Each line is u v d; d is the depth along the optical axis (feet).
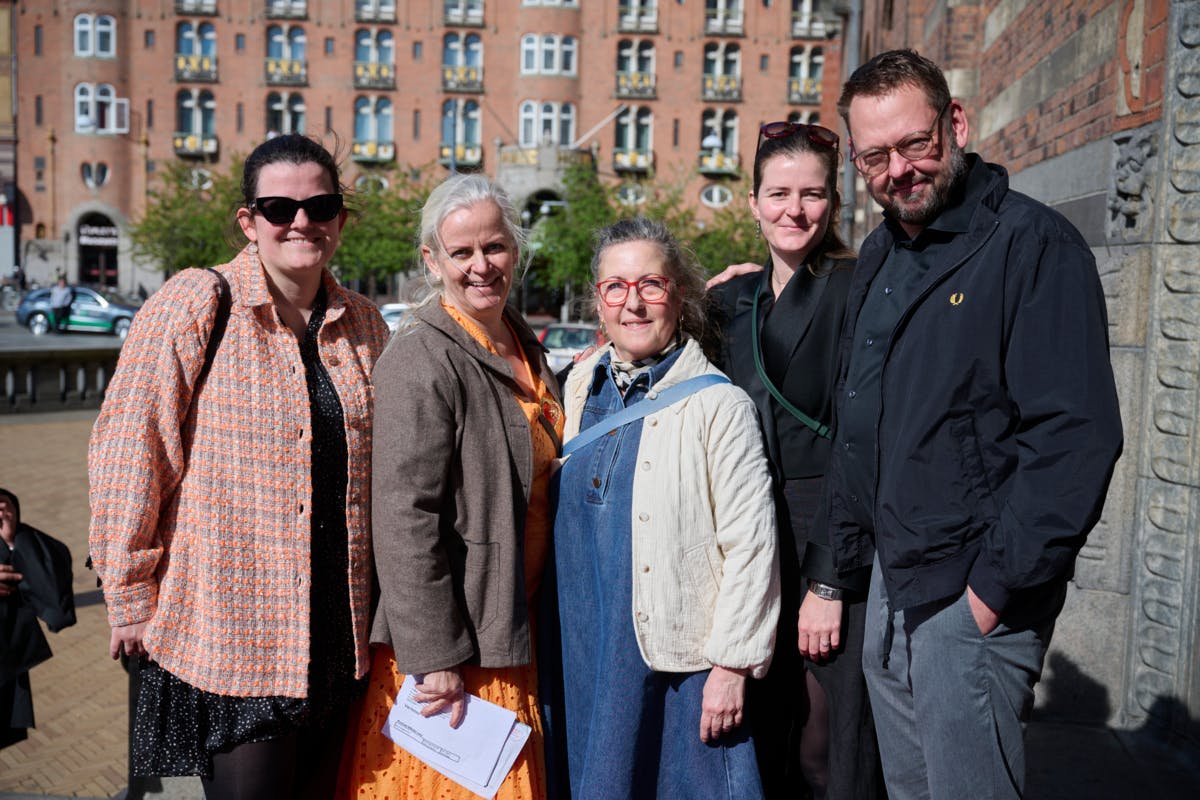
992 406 6.92
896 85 7.16
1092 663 12.61
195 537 7.65
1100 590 12.53
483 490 7.96
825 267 8.84
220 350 7.75
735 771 8.06
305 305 8.45
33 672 18.06
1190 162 11.09
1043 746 11.93
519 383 8.48
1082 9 13.46
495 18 140.56
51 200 140.97
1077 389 6.50
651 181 121.29
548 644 8.68
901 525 7.13
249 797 7.77
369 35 140.46
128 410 7.51
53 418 49.29
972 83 19.29
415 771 8.00
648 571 7.98
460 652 7.72
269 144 8.10
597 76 141.79
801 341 8.68
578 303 9.41
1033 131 15.52
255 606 7.68
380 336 8.80
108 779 13.79
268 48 140.36
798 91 143.33
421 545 7.63
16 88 139.64
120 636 7.55
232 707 7.66
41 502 31.91
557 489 8.58
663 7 141.38
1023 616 7.04
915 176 7.22
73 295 97.71
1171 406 11.56
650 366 8.52
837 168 8.96
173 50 138.92
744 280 9.51
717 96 142.41
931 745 7.32
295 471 7.77
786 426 8.74
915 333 7.22
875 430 7.48
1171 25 11.10
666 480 8.01
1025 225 6.89
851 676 8.43
